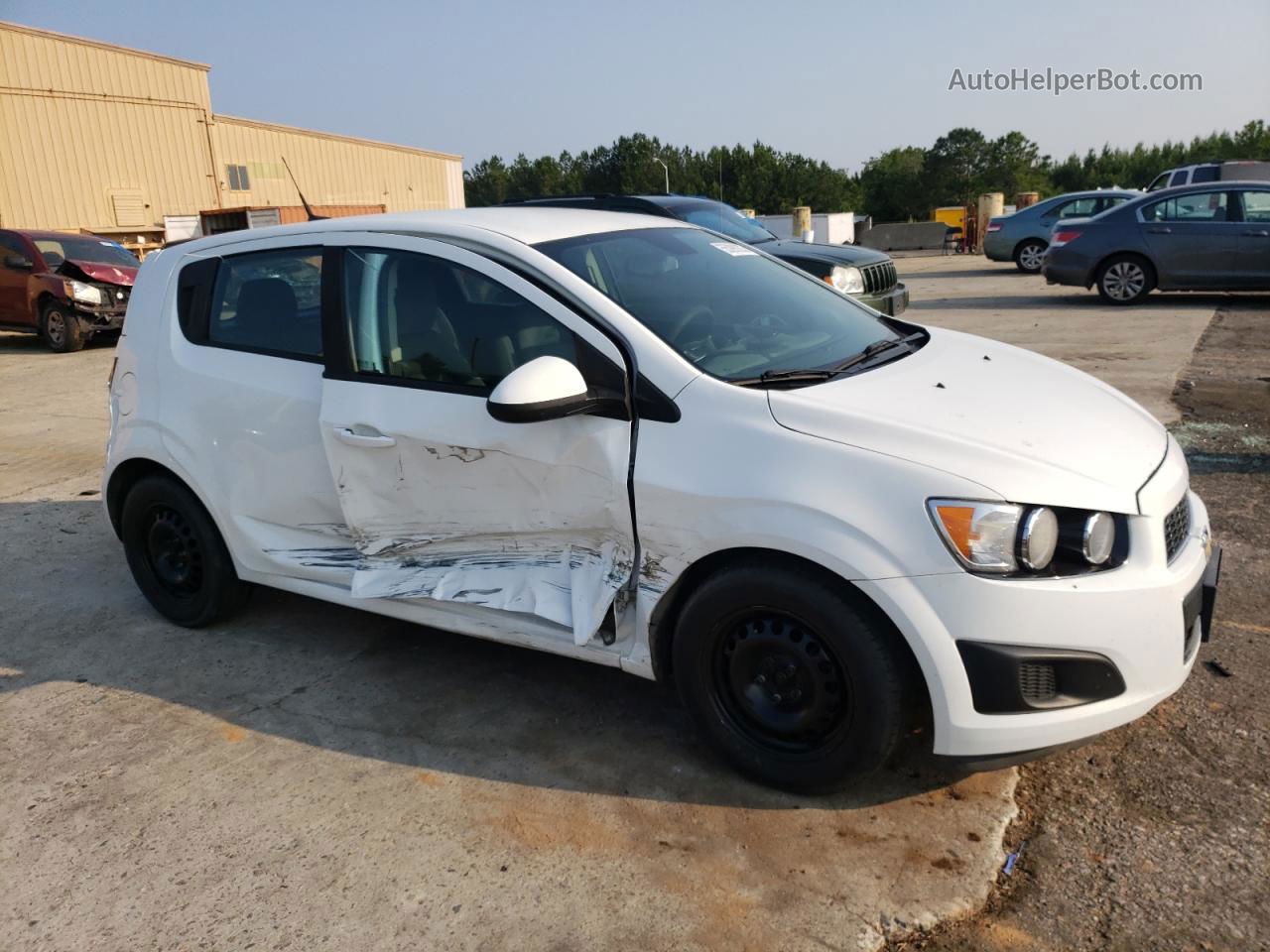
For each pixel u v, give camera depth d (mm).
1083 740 2596
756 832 2756
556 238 3363
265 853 2781
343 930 2477
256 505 3812
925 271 20984
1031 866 2562
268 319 3766
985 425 2746
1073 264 12523
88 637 4262
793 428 2711
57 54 25531
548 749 3230
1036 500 2518
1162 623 2594
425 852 2750
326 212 33344
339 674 3828
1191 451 5898
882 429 2660
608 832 2791
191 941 2471
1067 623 2498
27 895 2664
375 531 3473
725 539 2725
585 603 3033
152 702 3678
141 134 27625
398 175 36438
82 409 9203
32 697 3754
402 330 3350
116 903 2613
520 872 2650
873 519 2549
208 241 4062
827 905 2465
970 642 2498
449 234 3367
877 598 2535
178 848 2824
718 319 3242
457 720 3441
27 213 25250
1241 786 2805
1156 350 8961
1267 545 4461
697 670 2930
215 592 4125
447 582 3336
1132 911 2387
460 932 2447
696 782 3000
